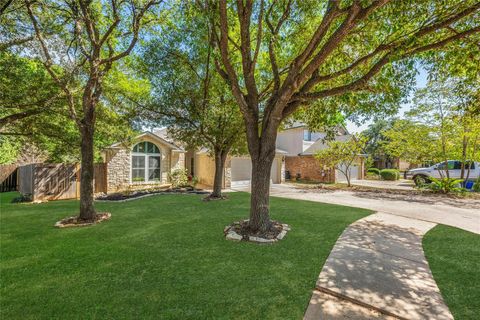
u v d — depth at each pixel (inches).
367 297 116.3
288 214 292.7
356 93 236.5
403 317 101.9
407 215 291.3
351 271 143.3
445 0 159.0
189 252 173.5
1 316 103.0
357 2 146.1
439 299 115.0
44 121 327.9
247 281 131.6
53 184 421.7
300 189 580.4
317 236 209.0
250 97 225.8
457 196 451.5
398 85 208.5
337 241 196.1
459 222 260.2
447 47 181.8
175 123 368.2
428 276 137.5
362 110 255.4
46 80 294.7
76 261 158.4
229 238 204.1
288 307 108.8
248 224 231.9
